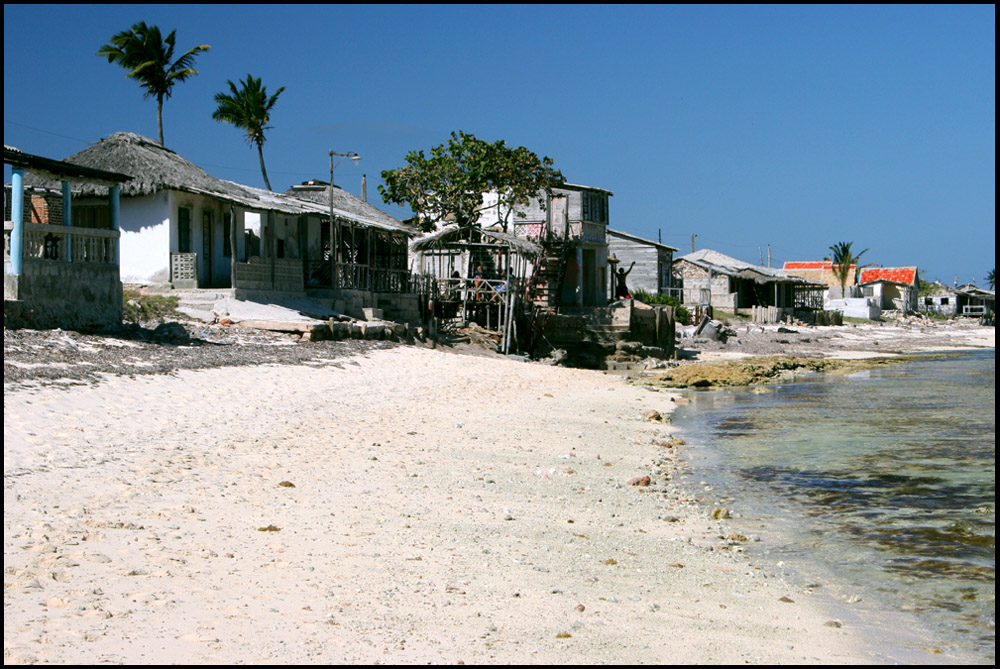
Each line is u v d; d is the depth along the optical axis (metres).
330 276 34.22
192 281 28.83
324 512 10.05
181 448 13.00
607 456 15.53
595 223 50.06
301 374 22.09
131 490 10.24
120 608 6.47
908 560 9.43
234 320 27.25
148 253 28.84
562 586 7.88
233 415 16.20
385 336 31.38
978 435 18.78
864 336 67.44
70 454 11.69
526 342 38.62
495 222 48.16
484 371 28.42
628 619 7.08
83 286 22.39
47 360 17.84
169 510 9.55
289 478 11.77
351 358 25.94
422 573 7.93
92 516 9.06
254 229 32.66
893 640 7.05
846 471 14.73
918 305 104.19
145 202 28.80
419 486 11.89
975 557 9.53
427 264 45.72
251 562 7.89
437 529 9.63
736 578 8.63
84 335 21.39
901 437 18.62
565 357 38.22
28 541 8.02
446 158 41.88
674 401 25.70
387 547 8.75
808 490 13.17
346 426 16.64
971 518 11.35
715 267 71.56
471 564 8.35
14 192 20.36
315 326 27.62
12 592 6.67
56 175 21.52
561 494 12.11
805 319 73.38
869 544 10.09
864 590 8.39
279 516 9.70
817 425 20.61
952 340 65.81
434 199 41.53
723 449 17.08
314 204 36.88
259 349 24.48
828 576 8.84
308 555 8.25
